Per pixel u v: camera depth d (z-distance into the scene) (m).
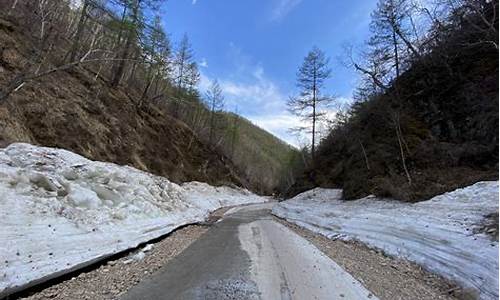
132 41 24.50
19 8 20.08
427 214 10.87
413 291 6.23
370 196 17.77
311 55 37.16
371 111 24.80
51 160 10.96
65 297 5.11
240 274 6.62
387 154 19.45
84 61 11.21
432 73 20.89
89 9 21.61
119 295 5.30
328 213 17.41
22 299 4.84
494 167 13.19
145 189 13.76
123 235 8.94
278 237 11.97
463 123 16.41
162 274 6.59
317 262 8.02
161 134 34.19
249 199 47.53
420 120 19.66
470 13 18.72
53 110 17.64
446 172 14.88
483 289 5.82
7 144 12.31
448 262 7.22
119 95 30.38
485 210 9.21
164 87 47.34
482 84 16.20
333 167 29.16
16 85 10.61
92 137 19.67
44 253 6.08
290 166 61.97
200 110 60.59
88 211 9.08
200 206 22.05
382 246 9.96
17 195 7.43
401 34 24.30
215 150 56.22
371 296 5.62
